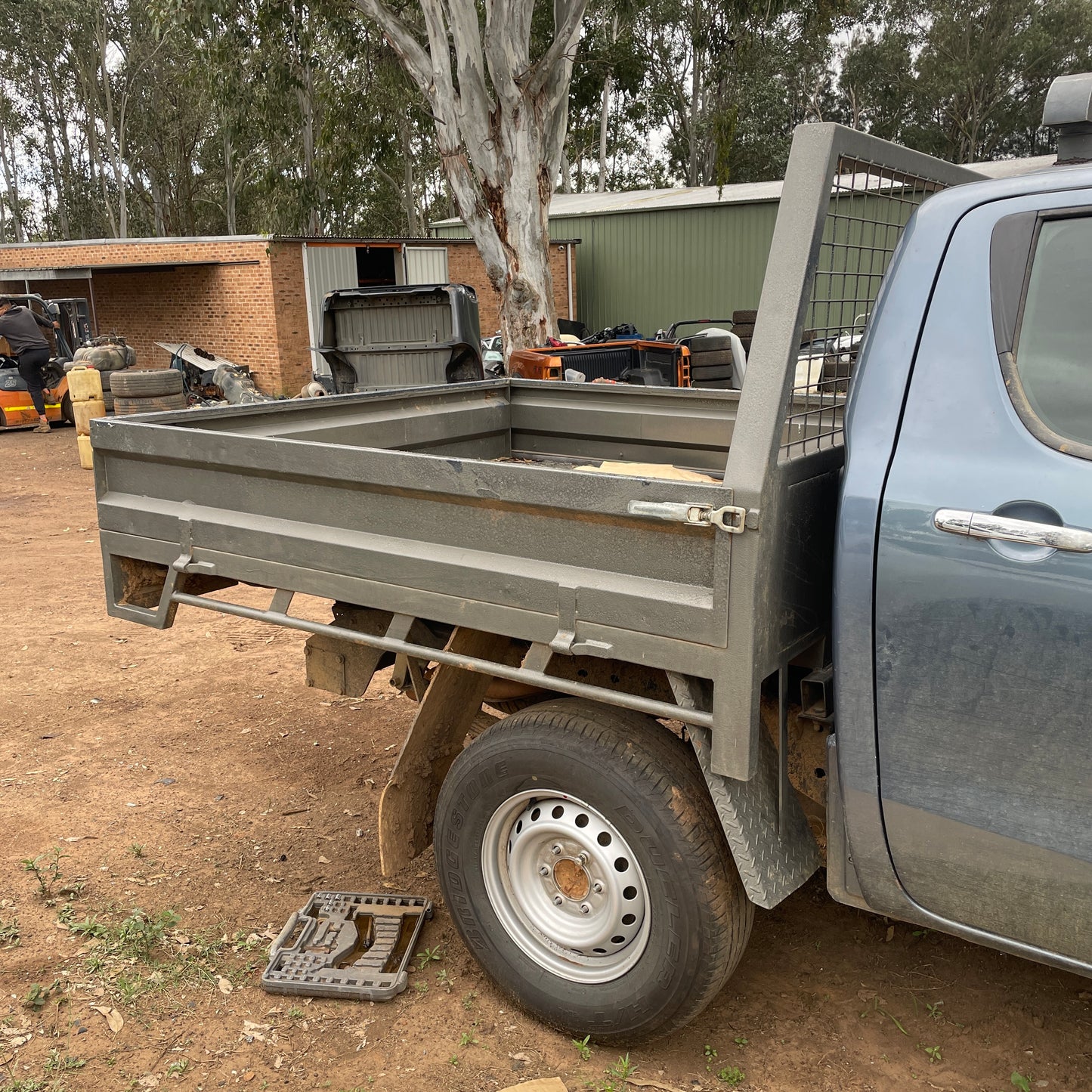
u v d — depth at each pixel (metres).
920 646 2.08
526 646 3.07
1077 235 2.00
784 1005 2.88
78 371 12.39
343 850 3.77
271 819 4.00
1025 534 1.93
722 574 2.12
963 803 2.09
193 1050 2.72
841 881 2.41
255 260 20.20
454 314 10.02
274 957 3.04
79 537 9.00
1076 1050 2.66
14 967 3.04
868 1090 2.54
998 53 43.00
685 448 4.16
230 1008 2.89
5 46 45.62
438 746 3.09
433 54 15.74
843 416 2.43
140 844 3.79
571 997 2.64
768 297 2.15
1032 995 2.89
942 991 2.93
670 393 4.16
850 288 2.62
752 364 2.13
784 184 2.17
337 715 5.03
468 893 2.80
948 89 43.53
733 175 44.41
